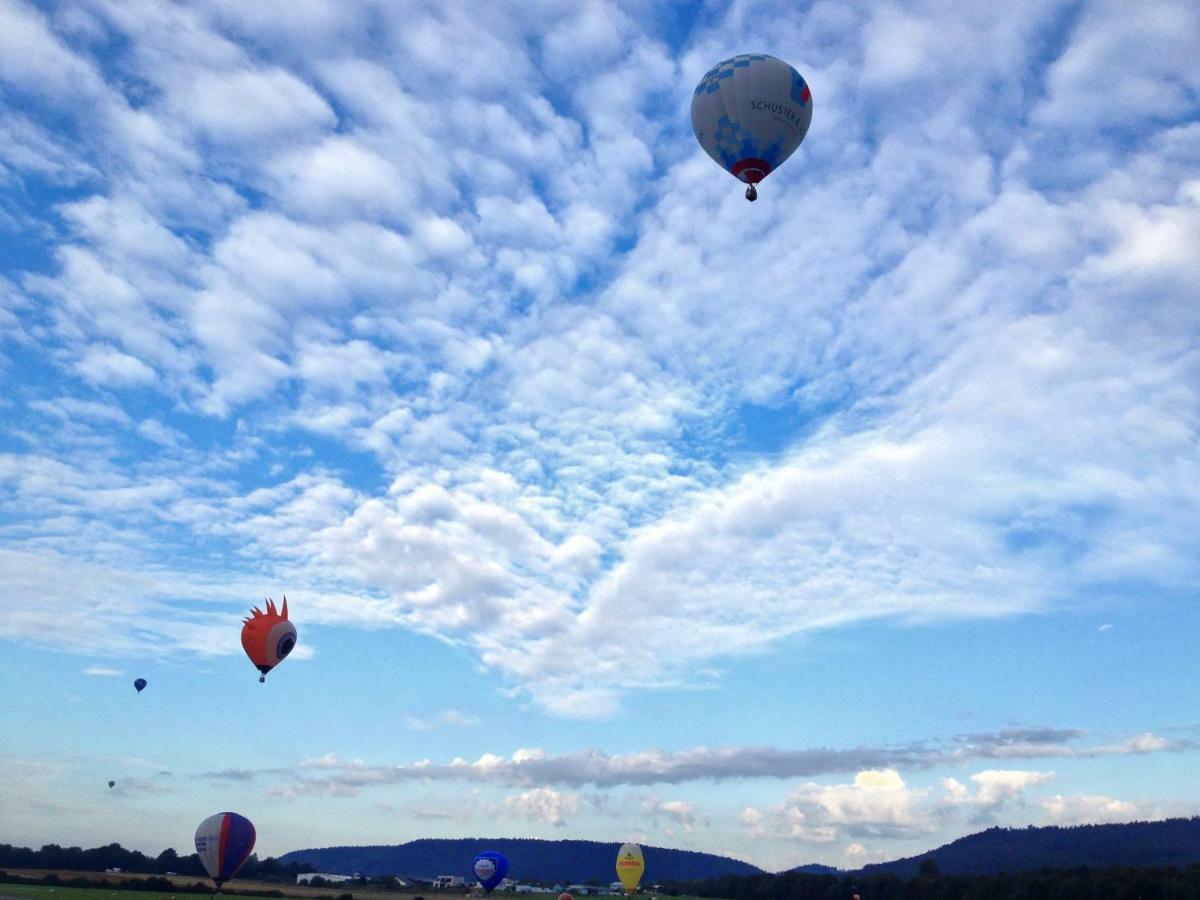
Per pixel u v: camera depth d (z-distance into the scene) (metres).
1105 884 83.44
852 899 102.00
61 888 83.06
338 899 88.75
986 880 92.06
